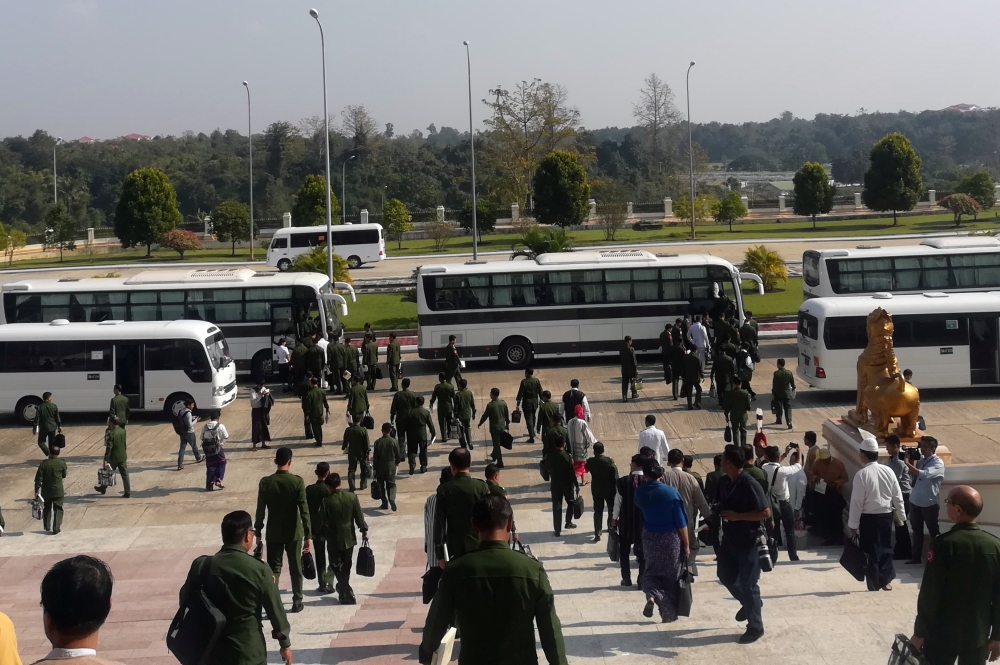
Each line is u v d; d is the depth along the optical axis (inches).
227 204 2657.5
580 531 575.8
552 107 3400.6
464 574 196.2
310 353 1008.9
